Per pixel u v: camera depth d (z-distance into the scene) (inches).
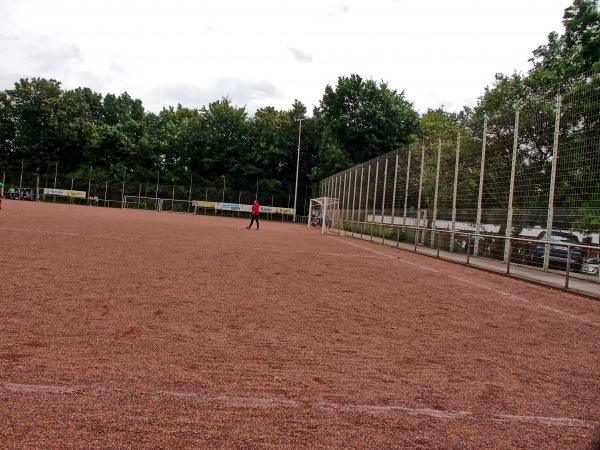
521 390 151.8
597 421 130.0
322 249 679.1
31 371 142.1
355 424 119.3
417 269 494.6
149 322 208.2
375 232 1005.2
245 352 174.4
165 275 336.8
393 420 123.0
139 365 153.3
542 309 304.2
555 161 501.4
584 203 455.8
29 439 102.2
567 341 222.4
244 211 2418.8
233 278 346.3
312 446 106.1
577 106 478.3
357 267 474.9
